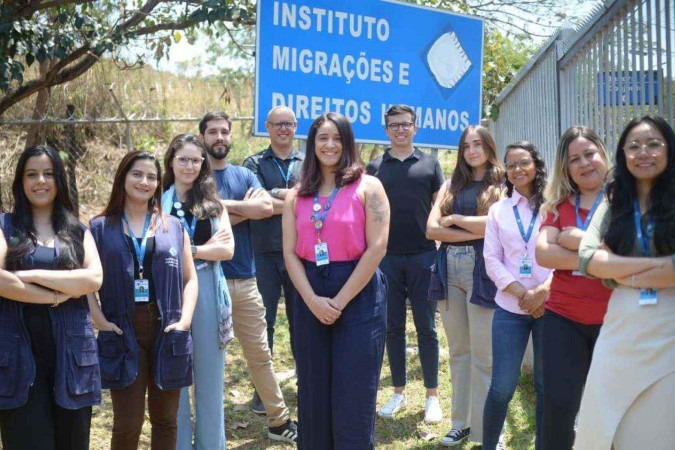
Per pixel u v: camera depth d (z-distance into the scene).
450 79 6.40
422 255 4.86
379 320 3.39
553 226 3.34
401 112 4.88
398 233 4.86
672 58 3.51
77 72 7.42
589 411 2.80
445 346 6.52
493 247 3.95
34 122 7.29
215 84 14.18
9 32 6.06
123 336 3.37
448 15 6.36
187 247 3.68
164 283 3.46
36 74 9.69
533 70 6.19
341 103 5.85
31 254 3.05
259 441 4.63
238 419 4.98
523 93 6.62
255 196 4.51
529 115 6.37
